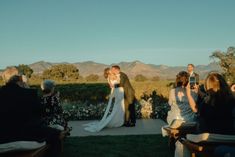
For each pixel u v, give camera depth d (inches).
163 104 570.6
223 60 915.4
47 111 264.7
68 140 348.5
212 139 189.5
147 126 442.3
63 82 1029.8
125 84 441.7
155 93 740.7
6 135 189.2
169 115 291.0
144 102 550.6
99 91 756.0
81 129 425.1
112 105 473.1
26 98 195.3
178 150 221.8
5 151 177.3
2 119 190.2
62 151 284.7
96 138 358.6
